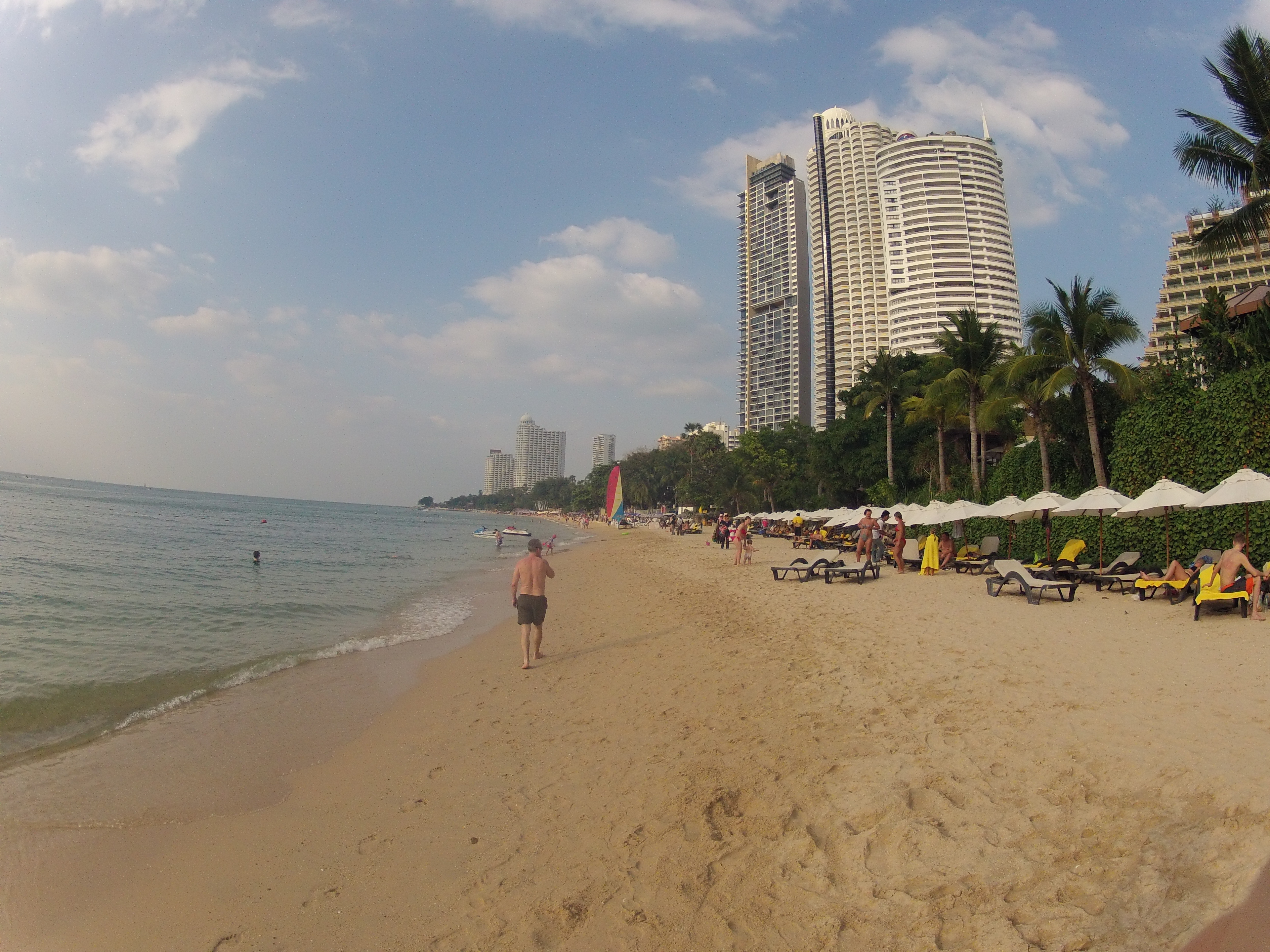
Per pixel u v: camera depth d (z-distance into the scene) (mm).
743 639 11758
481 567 35094
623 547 51406
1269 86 19266
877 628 11625
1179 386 17984
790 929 3732
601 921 3980
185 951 3965
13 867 4918
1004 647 9336
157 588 20203
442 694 9508
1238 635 9523
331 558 36312
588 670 10391
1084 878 3721
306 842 5227
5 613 15086
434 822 5469
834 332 127062
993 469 34094
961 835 4352
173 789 6277
